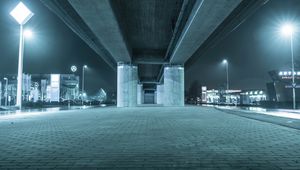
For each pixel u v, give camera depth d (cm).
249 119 1908
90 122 1750
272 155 721
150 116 2259
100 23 2656
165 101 4991
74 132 1228
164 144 893
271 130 1252
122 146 863
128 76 4884
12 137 1080
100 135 1120
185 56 4391
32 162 662
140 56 4941
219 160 669
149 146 860
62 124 1633
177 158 692
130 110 3434
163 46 4716
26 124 1647
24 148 841
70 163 649
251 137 1034
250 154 734
